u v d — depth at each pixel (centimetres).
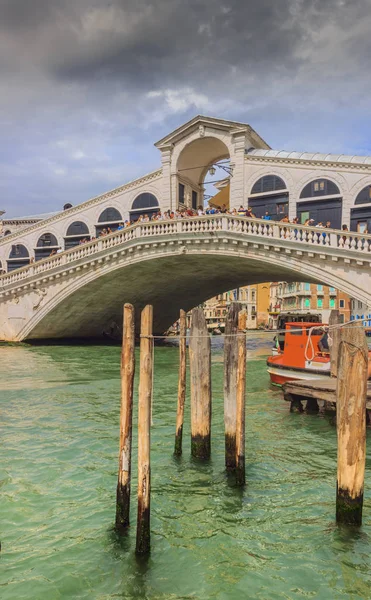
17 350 2384
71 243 3059
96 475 686
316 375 1269
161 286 2859
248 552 500
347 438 524
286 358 1409
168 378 1584
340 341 521
